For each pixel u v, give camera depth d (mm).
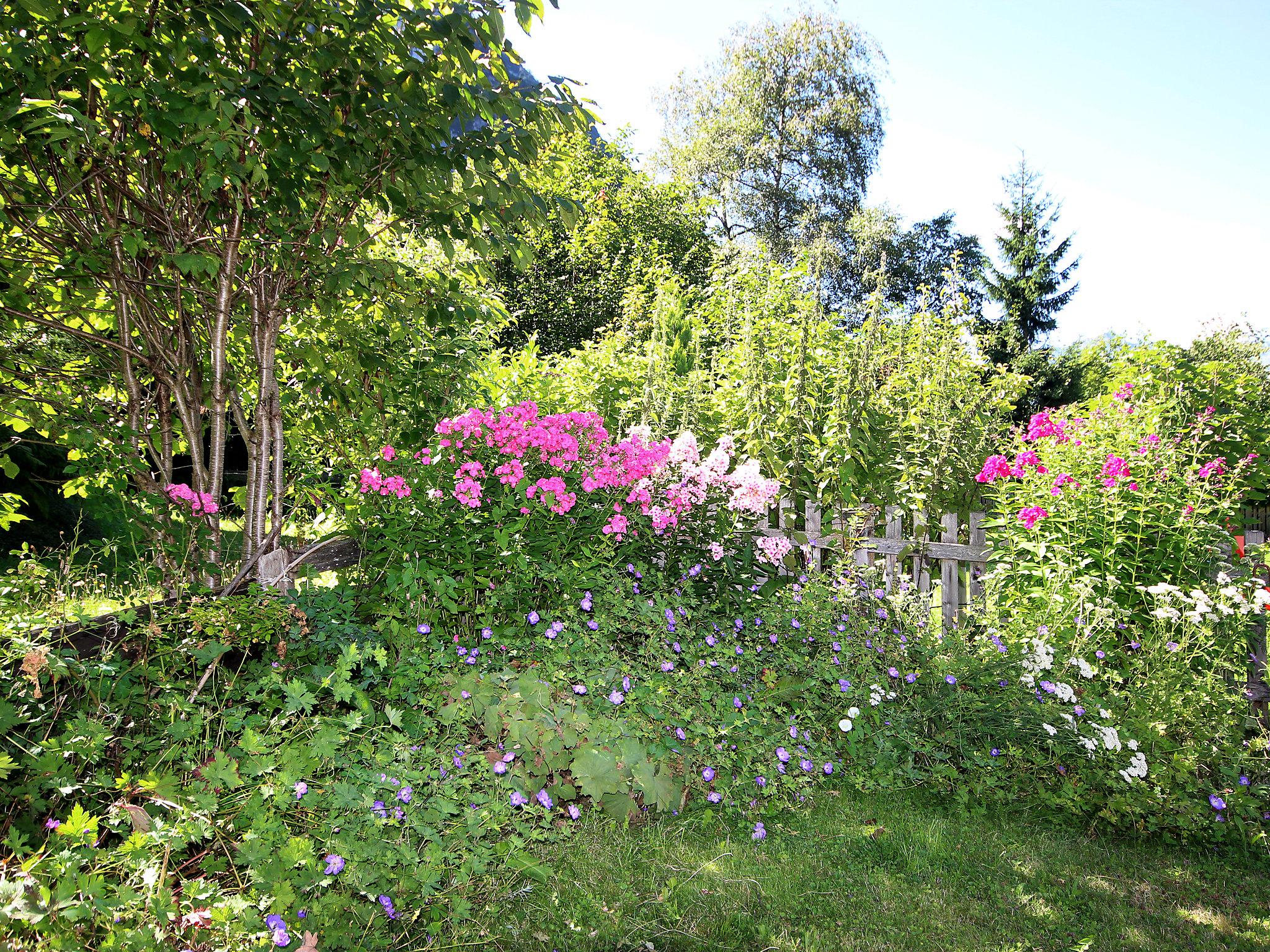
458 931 2602
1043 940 2916
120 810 2537
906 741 4129
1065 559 5383
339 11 3580
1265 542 5277
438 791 3066
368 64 3715
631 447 4789
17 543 6281
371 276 4141
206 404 4875
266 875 2396
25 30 3324
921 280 28812
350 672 3344
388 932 2545
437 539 4297
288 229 4168
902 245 29375
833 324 7461
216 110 3223
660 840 3342
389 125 3773
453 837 2936
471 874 2832
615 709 3752
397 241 5852
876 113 28875
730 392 6816
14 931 1953
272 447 4930
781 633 4750
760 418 6473
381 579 4289
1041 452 6203
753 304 7422
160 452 4941
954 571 5938
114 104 3465
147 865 2281
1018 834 3771
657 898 2932
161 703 3137
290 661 3639
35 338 4594
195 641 3414
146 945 2035
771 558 5215
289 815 2811
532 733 3473
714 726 3898
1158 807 3893
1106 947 2916
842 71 28188
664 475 5062
